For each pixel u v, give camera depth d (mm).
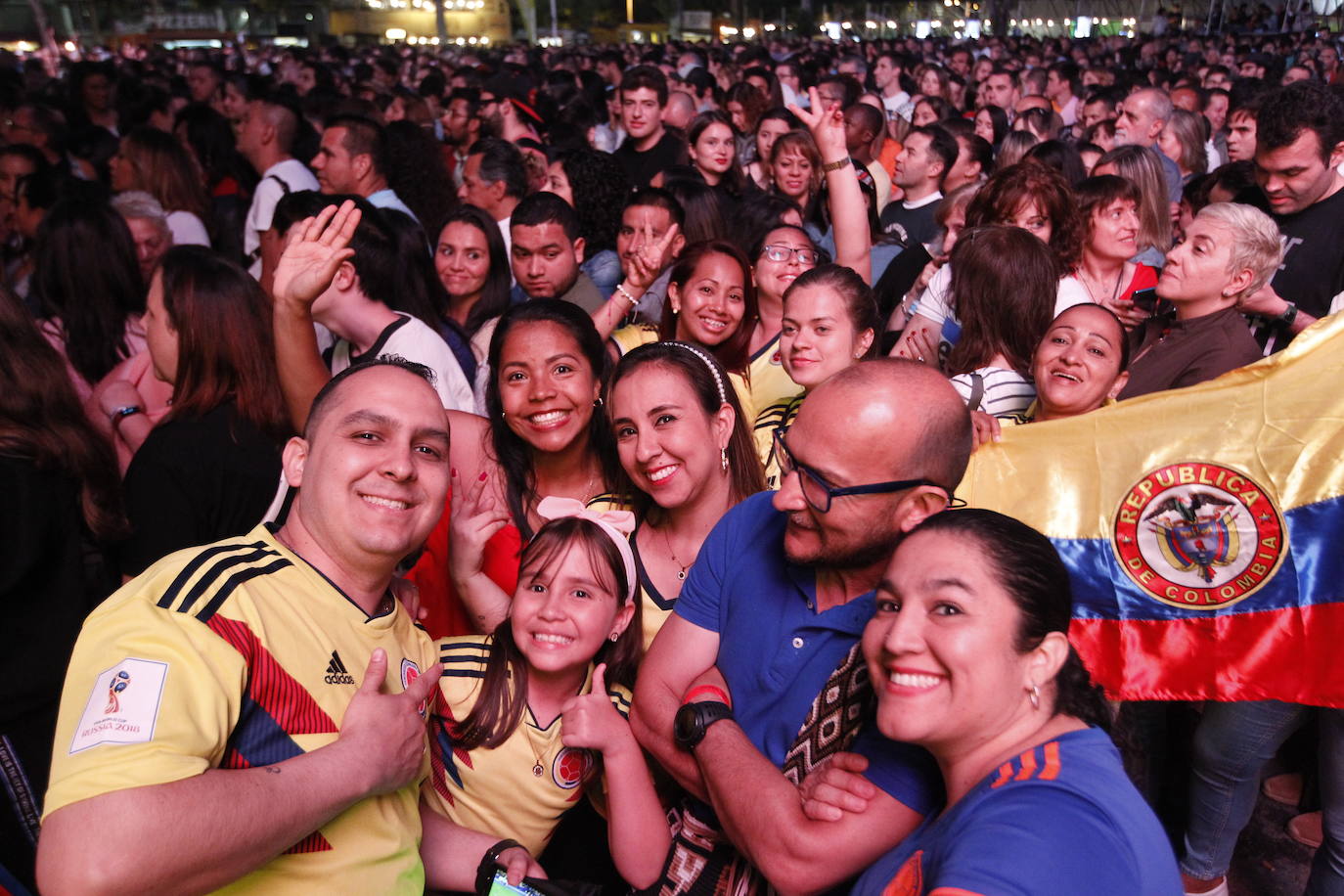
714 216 4984
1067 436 2592
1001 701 1354
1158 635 2477
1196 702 3094
